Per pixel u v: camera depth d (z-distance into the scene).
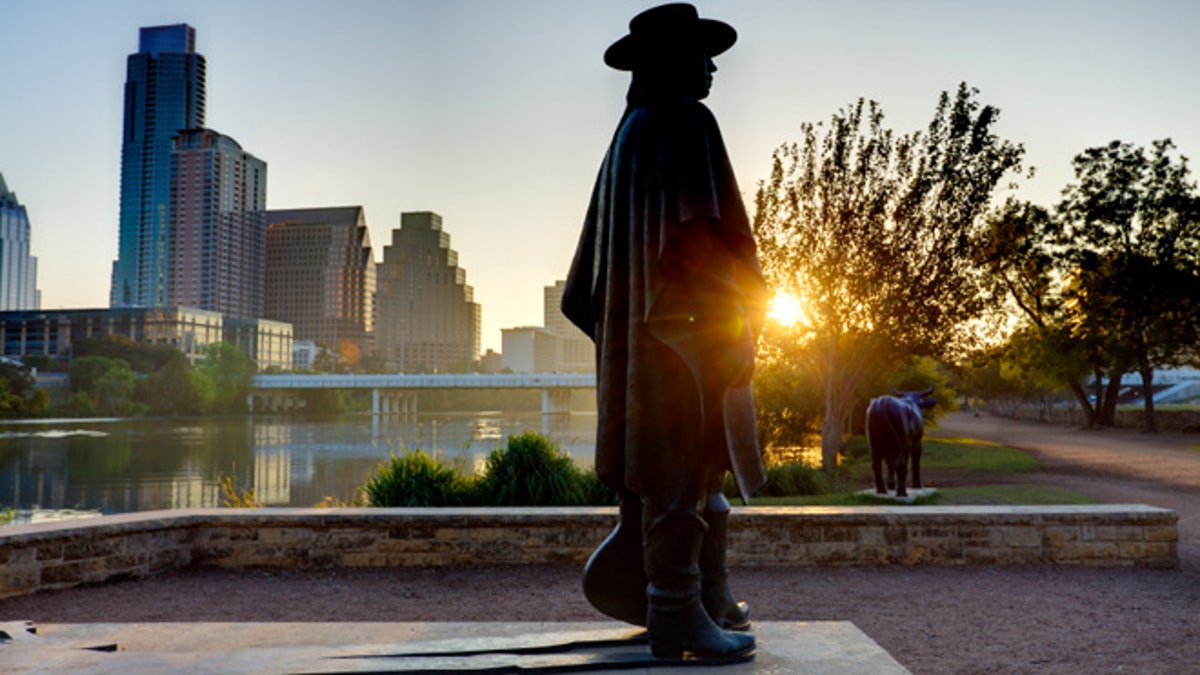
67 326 172.50
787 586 8.08
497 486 11.86
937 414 35.81
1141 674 5.36
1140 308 41.34
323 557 8.89
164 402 124.00
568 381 134.62
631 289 3.21
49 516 30.48
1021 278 44.97
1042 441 34.97
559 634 3.44
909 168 20.98
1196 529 11.73
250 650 3.25
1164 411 47.47
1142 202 42.28
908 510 9.20
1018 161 20.72
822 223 21.27
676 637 3.12
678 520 3.11
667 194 3.13
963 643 6.10
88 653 3.21
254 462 54.31
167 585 8.09
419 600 7.53
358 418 140.00
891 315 20.94
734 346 3.16
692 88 3.44
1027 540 9.06
